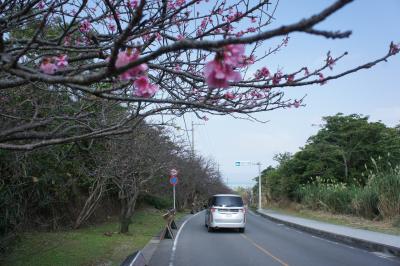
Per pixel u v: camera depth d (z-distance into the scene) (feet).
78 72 13.23
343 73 13.04
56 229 52.49
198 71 18.02
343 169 129.70
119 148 48.49
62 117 17.35
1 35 10.88
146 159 54.75
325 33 7.00
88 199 57.06
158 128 56.08
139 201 107.76
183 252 44.83
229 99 15.88
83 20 16.67
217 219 66.74
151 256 42.06
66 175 48.47
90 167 55.11
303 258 40.81
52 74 10.90
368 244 49.03
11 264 31.91
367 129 126.00
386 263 37.96
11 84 11.16
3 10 15.29
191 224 85.40
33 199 43.01
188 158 131.95
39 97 22.49
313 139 143.43
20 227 37.09
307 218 98.27
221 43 7.61
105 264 34.81
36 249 38.34
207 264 37.73
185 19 16.81
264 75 16.07
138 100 13.03
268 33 7.28
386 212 73.97
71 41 17.43
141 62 8.37
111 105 21.94
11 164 31.63
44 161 39.24
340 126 132.98
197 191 169.78
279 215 114.32
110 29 17.75
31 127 15.35
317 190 117.39
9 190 32.53
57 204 54.54
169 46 8.02
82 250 39.88
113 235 54.13
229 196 68.64
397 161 116.57
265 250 46.37
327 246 49.80
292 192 149.59
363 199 82.12
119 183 57.26
